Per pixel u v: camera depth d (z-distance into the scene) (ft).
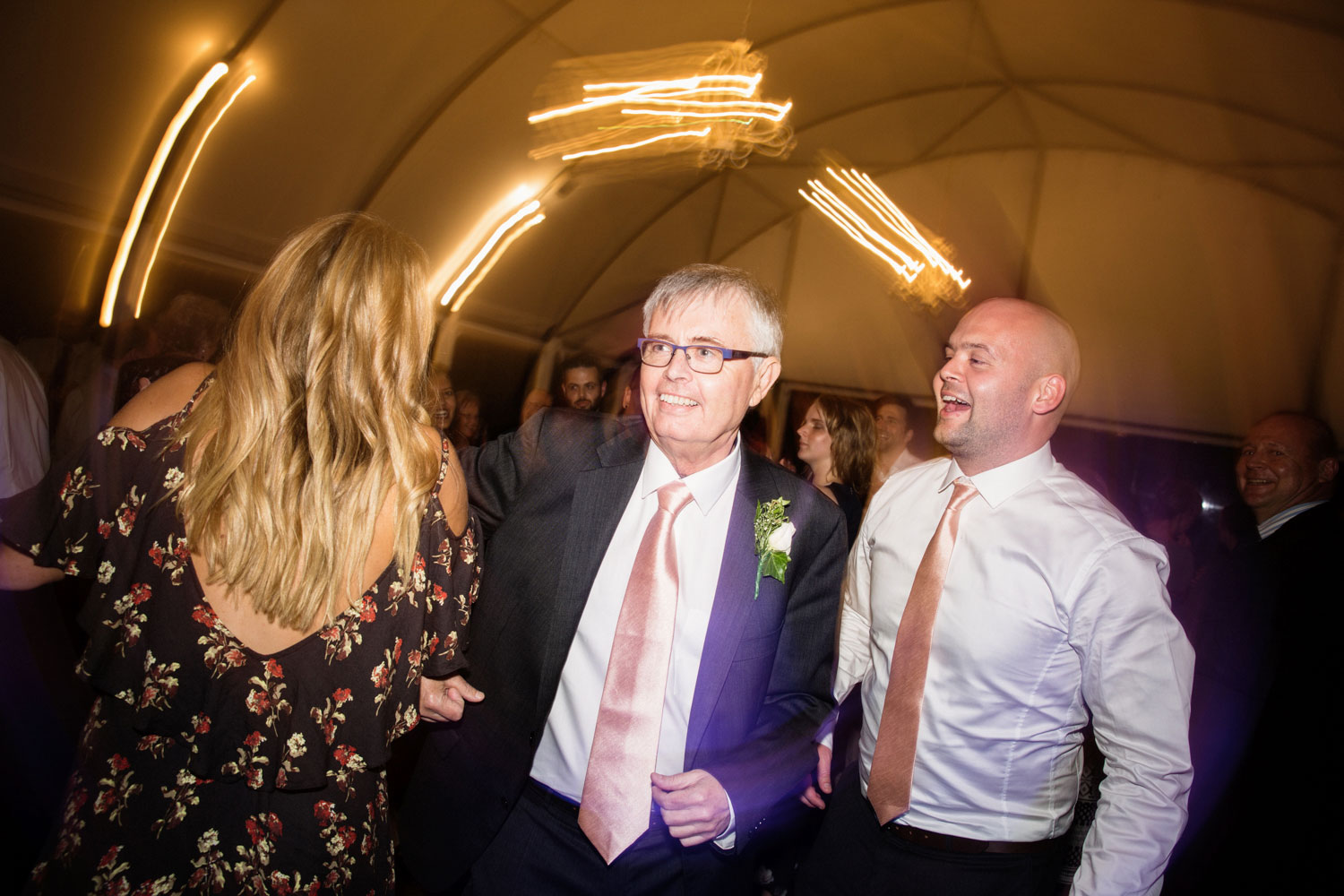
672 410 5.20
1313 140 23.70
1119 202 28.89
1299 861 8.71
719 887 5.46
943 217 32.40
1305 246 24.86
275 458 3.92
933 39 25.30
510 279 30.42
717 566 5.51
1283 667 9.07
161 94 17.20
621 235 32.73
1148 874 5.08
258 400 3.92
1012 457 6.18
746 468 5.91
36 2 14.26
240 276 20.61
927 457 22.76
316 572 3.98
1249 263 25.99
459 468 4.93
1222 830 9.38
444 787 5.63
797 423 35.04
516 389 33.83
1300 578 9.20
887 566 6.70
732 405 5.28
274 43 17.99
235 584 3.94
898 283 33.24
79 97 15.85
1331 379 23.84
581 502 5.57
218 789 4.11
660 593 5.23
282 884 4.19
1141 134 27.66
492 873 5.50
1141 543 5.65
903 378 33.04
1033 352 5.93
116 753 4.09
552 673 5.31
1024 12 23.54
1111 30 23.30
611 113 24.95
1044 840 6.00
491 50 21.66
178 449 4.02
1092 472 28.43
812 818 8.69
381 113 21.35
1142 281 28.25
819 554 5.95
